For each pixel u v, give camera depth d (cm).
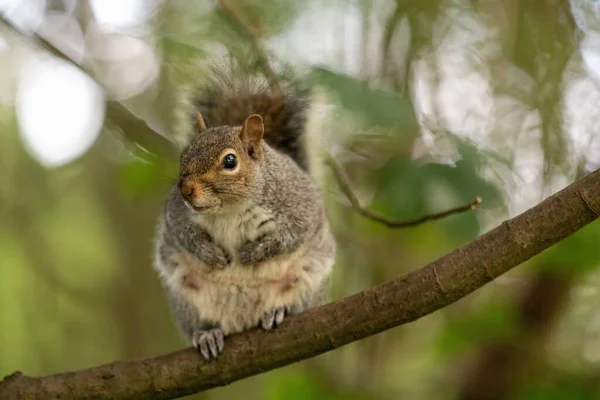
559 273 1195
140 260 1670
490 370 1303
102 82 1148
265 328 816
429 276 736
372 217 934
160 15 1238
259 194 855
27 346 1641
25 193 1578
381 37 1225
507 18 1256
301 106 1022
